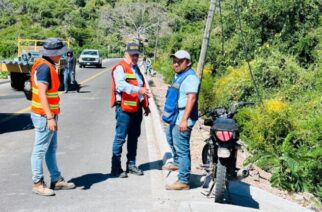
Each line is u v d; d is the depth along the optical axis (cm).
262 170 903
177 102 647
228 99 1633
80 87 2408
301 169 826
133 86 693
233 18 2464
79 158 860
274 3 2186
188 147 664
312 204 736
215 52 2423
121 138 724
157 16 11075
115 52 10538
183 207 563
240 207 568
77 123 1270
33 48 2459
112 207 597
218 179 582
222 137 569
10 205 597
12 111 1455
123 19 11569
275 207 643
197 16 10388
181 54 638
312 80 1727
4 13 10656
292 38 2125
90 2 13900
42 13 10831
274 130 1144
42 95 588
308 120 1215
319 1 2222
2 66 2109
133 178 732
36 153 627
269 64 1798
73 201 618
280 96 1622
